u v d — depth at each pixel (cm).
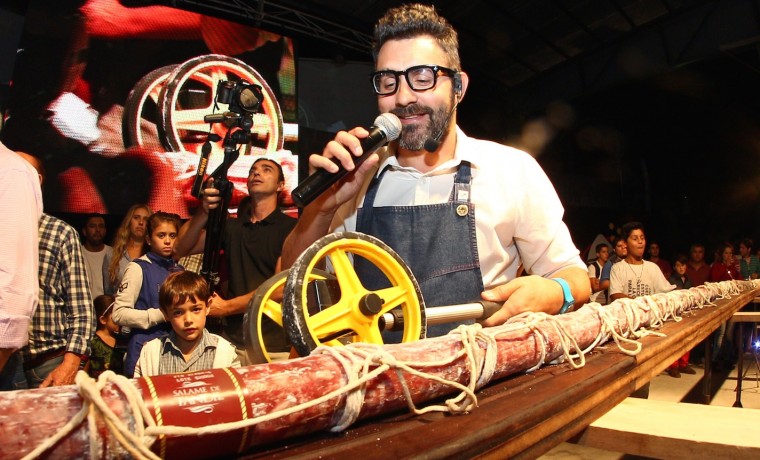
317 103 618
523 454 70
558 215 136
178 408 47
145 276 238
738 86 911
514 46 802
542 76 888
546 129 982
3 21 457
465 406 68
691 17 711
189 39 501
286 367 57
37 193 147
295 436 58
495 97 917
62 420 42
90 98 458
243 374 54
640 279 483
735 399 452
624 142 1134
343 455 52
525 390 81
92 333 221
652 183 1195
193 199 489
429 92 114
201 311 198
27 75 441
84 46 459
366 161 110
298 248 126
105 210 458
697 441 93
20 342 136
